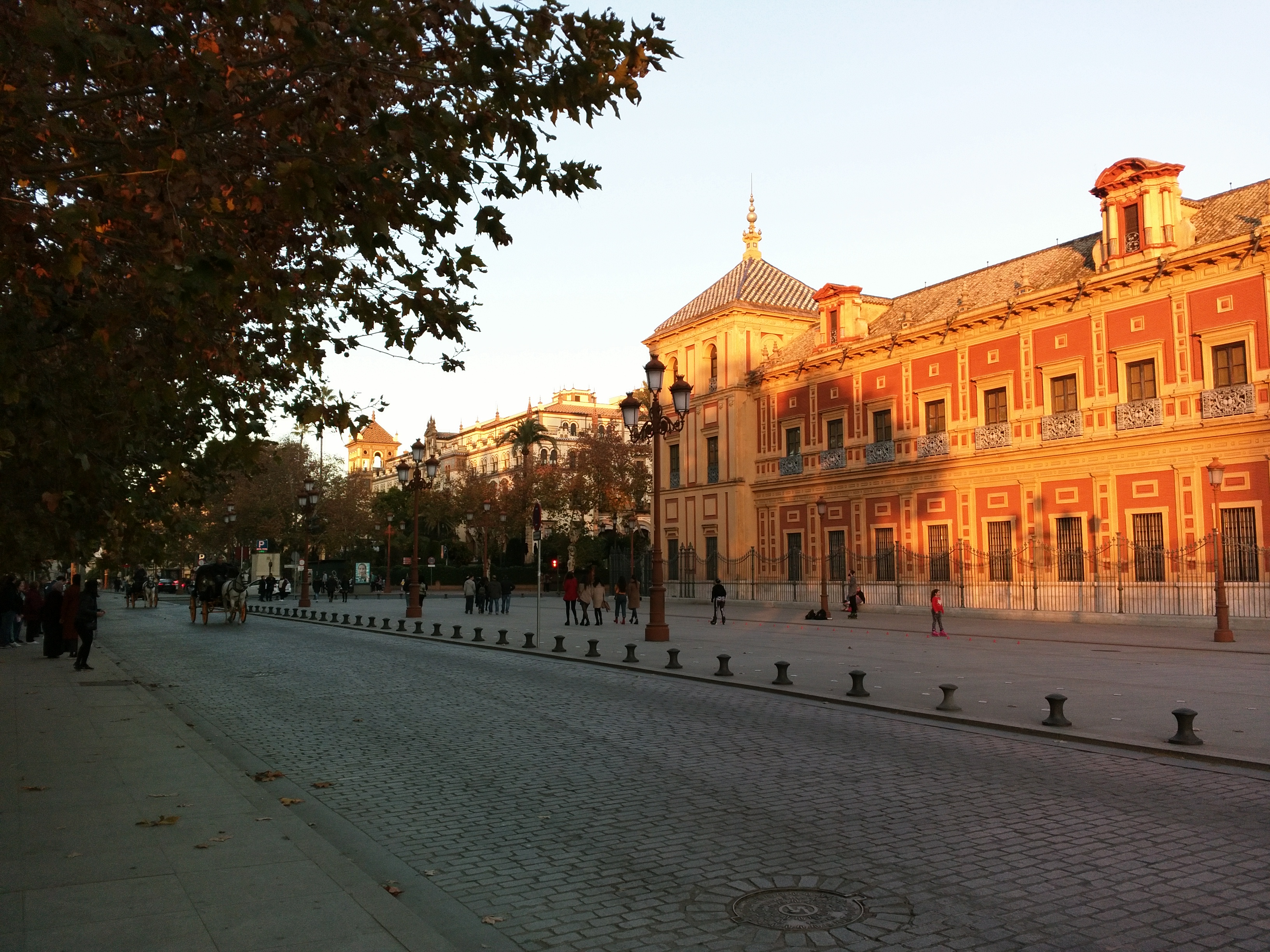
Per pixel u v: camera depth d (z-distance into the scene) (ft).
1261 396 94.73
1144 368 106.42
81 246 19.45
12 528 32.73
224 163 22.27
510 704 46.34
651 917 18.08
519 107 23.08
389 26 20.61
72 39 16.94
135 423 29.94
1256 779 29.25
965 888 19.45
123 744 35.73
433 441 441.27
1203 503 99.81
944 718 40.83
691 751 34.22
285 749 35.96
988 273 135.95
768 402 162.40
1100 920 17.69
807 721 40.83
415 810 26.40
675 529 182.09
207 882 19.16
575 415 378.94
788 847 22.36
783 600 150.71
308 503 153.99
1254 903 18.48
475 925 17.80
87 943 15.80
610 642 83.51
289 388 31.42
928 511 131.34
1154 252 104.17
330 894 18.43
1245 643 78.95
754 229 184.34
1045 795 27.25
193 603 124.16
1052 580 113.91
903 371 136.05
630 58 23.85
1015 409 119.65
